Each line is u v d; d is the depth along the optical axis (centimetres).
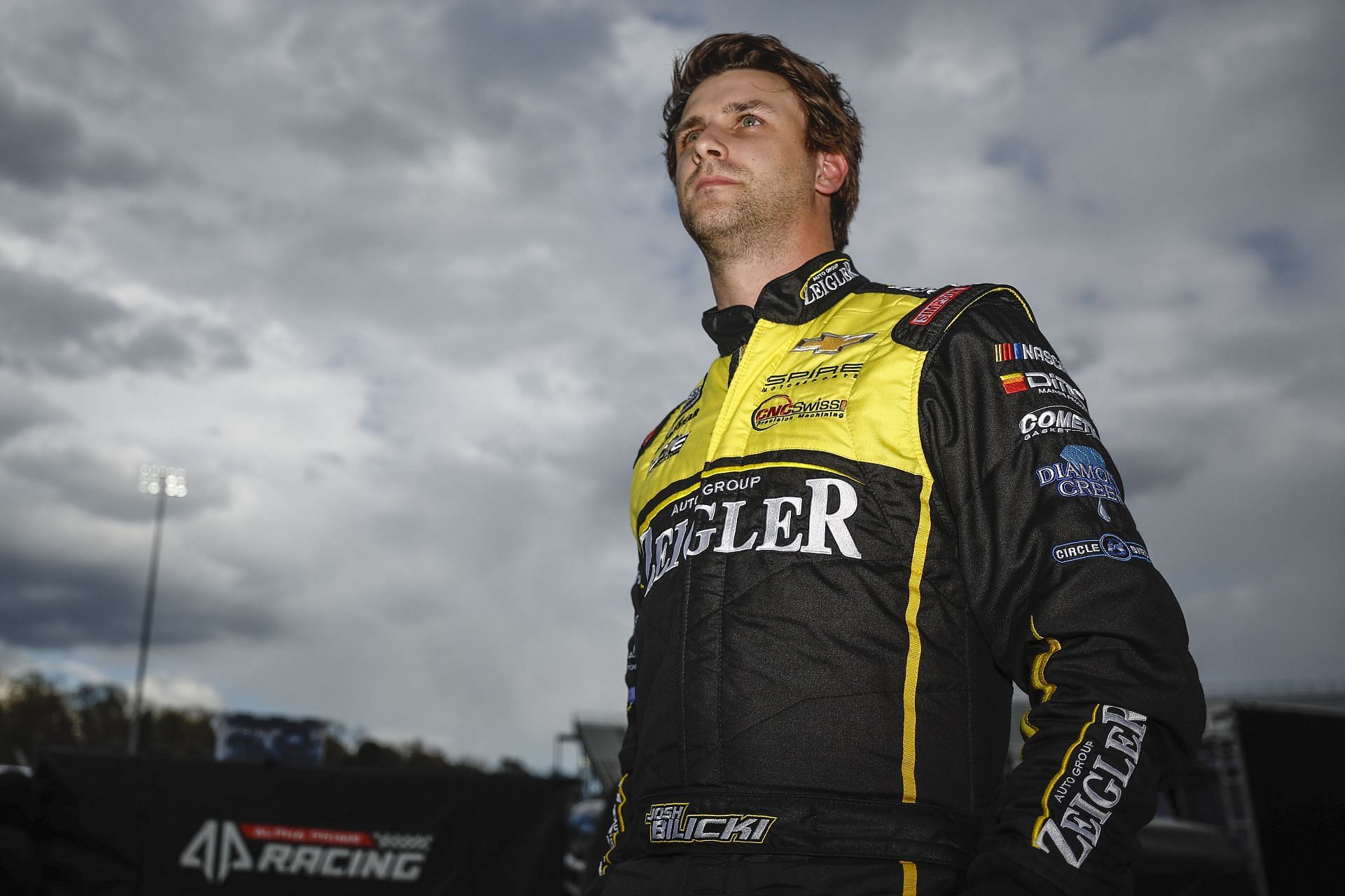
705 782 119
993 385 123
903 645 118
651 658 135
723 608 125
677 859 117
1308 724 738
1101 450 120
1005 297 136
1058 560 109
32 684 6356
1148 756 99
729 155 164
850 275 155
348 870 554
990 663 121
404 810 569
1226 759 1114
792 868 109
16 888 500
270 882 542
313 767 562
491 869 573
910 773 113
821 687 116
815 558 122
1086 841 95
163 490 3631
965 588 120
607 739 3956
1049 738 102
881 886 107
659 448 170
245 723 1612
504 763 4928
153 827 530
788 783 114
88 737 6384
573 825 794
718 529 131
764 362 146
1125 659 103
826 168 176
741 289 168
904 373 128
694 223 166
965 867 110
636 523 173
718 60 188
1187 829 613
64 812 518
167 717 6675
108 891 516
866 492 124
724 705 120
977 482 119
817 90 176
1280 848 704
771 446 132
